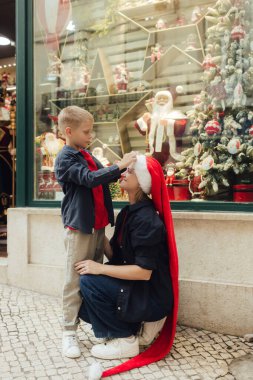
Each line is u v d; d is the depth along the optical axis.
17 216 3.62
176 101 3.46
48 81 3.78
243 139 3.09
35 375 2.23
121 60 3.73
